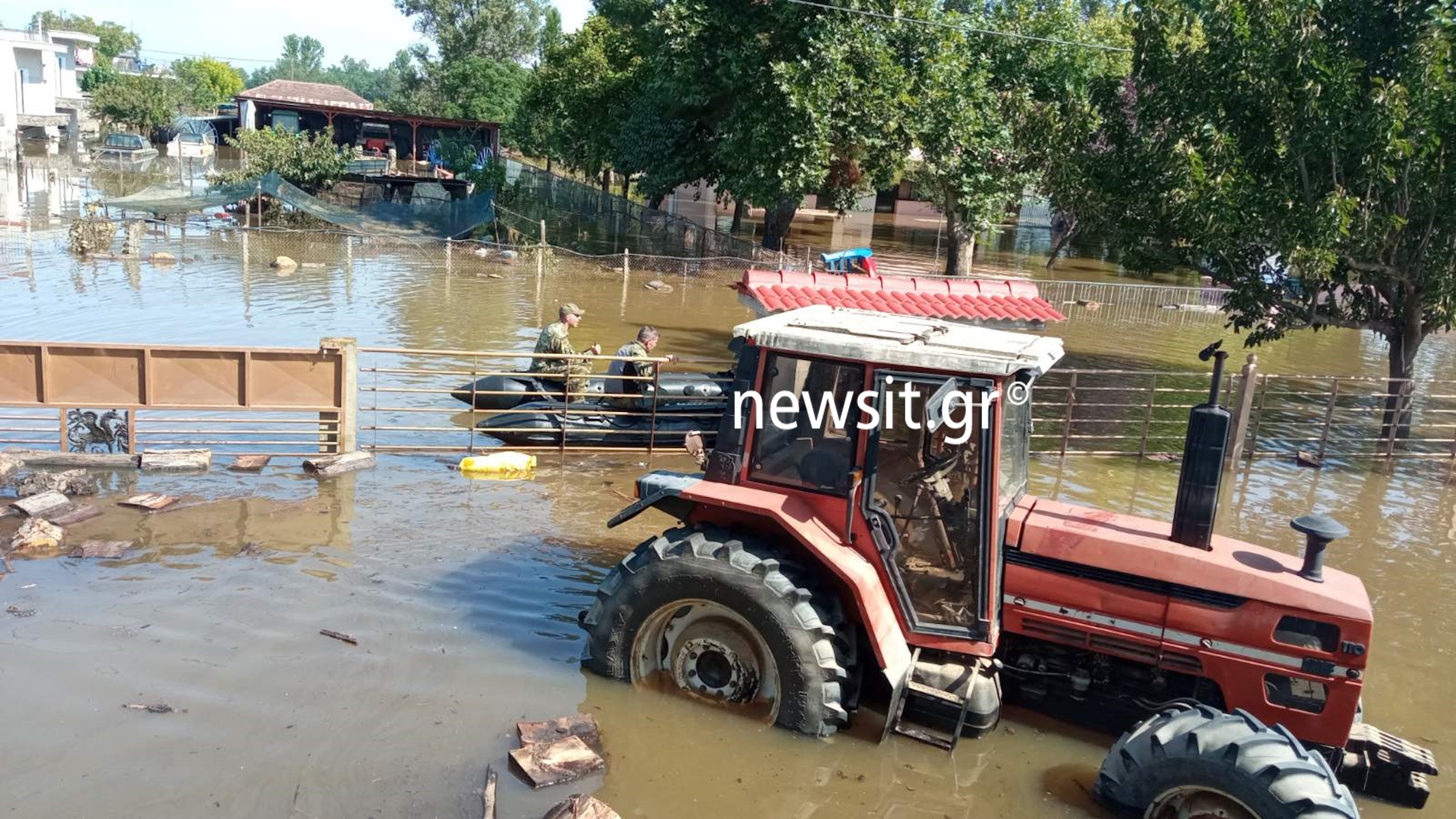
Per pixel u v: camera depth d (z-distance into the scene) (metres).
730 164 26.94
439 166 44.66
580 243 32.31
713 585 5.58
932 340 5.77
